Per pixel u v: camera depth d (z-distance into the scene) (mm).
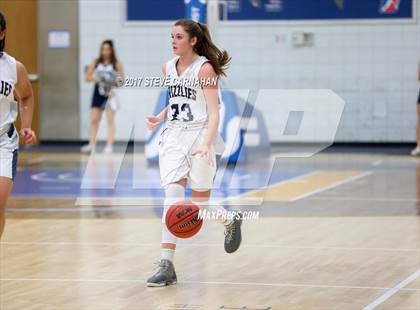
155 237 13406
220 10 28406
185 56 10023
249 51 28516
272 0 28312
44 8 29109
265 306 9156
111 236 13492
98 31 29062
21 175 21578
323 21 28203
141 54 28953
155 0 28750
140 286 10141
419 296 9594
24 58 29172
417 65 28031
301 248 12484
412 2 27891
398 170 22594
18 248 12508
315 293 9766
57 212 15922
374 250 12328
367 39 28109
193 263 11477
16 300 9445
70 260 11648
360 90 28266
